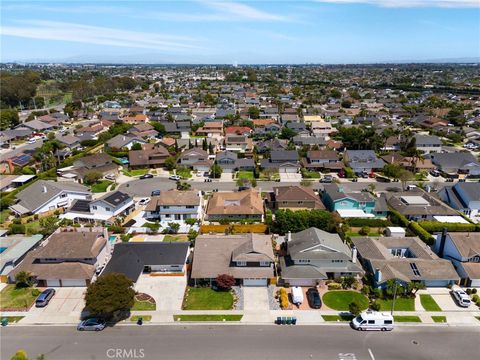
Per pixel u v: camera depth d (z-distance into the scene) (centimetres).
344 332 3956
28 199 7212
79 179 8869
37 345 3741
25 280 4628
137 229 6253
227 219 6631
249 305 4397
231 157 9844
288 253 5144
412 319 4169
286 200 7044
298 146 11950
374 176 9375
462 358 3603
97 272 5034
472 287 4775
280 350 3675
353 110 18288
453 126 14900
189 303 4428
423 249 5325
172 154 10800
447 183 8938
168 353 3628
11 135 12656
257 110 17100
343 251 4997
